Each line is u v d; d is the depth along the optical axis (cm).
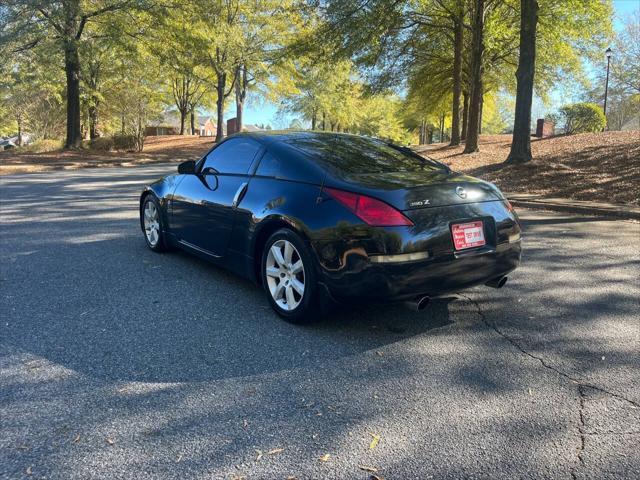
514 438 236
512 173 1274
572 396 274
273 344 338
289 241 363
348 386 284
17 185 1306
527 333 361
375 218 323
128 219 804
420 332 362
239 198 419
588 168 1219
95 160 2189
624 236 698
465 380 292
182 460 219
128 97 2764
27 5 2017
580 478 209
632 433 240
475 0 1916
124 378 291
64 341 339
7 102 3872
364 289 327
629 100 4153
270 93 3512
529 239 677
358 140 450
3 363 307
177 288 454
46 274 495
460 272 347
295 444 230
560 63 2388
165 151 2758
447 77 2886
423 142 6738
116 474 209
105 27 2317
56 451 223
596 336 356
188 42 2402
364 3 1680
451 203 350
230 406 262
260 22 2952
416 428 243
